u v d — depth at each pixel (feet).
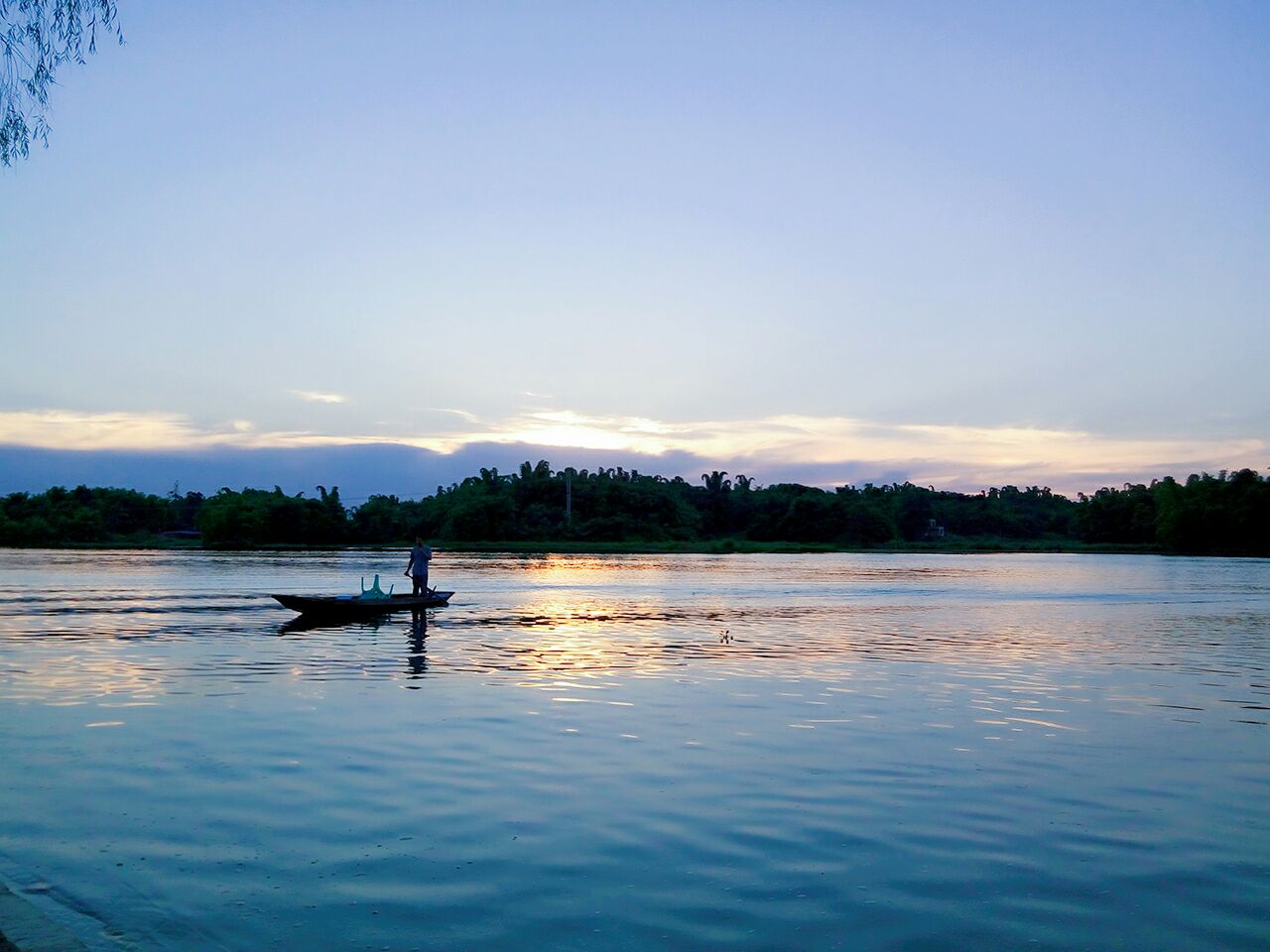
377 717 57.98
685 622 122.72
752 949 28.19
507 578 232.73
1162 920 30.45
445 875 33.30
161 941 27.99
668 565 325.21
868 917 30.37
